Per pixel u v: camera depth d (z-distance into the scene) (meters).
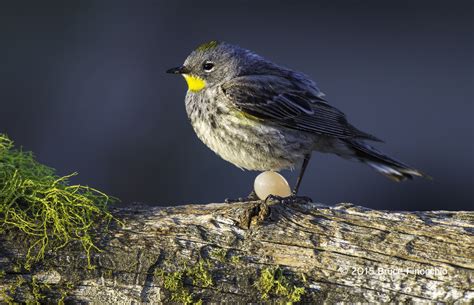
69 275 7.20
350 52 14.98
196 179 13.12
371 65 14.79
